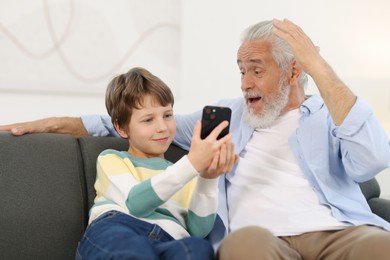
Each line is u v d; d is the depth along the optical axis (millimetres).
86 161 1441
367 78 2582
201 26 2318
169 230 1207
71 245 1351
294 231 1298
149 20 2219
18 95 2029
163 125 1324
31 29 2025
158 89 1330
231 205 1420
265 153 1444
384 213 1597
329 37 2514
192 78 2318
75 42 2102
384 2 2588
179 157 1562
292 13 2453
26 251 1293
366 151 1249
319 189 1365
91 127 1549
